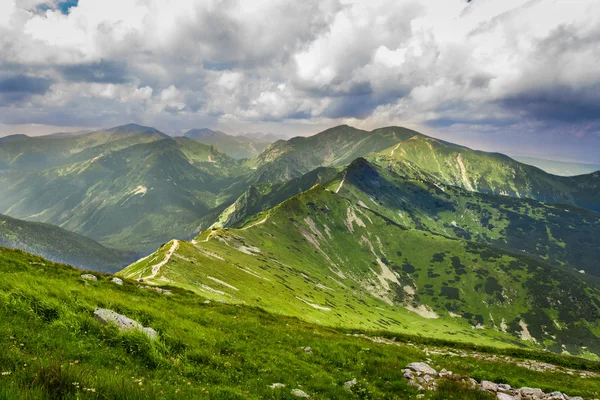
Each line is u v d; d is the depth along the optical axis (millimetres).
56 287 18375
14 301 14766
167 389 11031
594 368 39875
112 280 38219
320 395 15719
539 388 22594
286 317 49062
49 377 8594
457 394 18047
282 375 17328
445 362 27891
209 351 17516
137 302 25906
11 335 11930
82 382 9000
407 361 25719
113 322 15805
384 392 18000
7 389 7441
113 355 13086
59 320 14484
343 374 20250
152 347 14609
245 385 14750
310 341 26500
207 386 12930
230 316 33219
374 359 23812
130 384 9781
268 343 23766
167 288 48281
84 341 13586
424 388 18938
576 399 20703
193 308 32969
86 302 17578
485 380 22703
